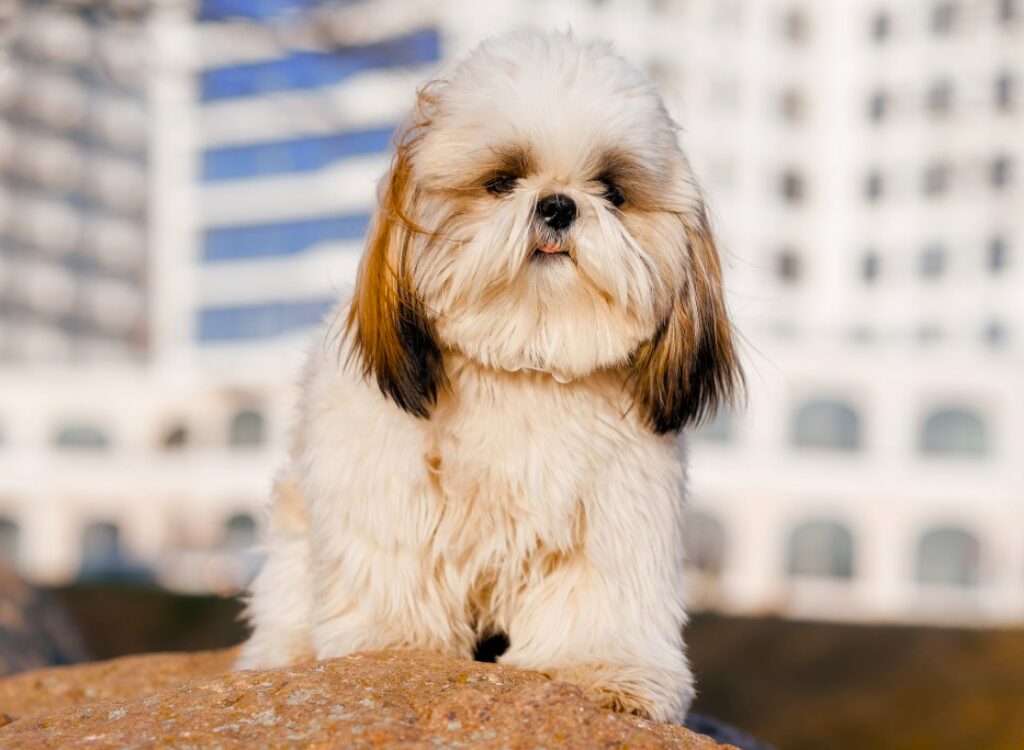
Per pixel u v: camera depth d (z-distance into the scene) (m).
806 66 55.28
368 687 3.32
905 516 45.75
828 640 19.52
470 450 3.85
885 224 53.84
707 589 35.50
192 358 56.94
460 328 3.83
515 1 39.34
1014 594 44.94
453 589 4.02
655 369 4.06
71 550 51.47
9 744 3.05
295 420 4.69
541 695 3.22
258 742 2.94
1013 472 45.41
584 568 4.00
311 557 4.34
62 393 52.12
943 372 45.84
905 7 53.59
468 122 3.94
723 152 53.84
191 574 47.84
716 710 17.36
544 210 3.78
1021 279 51.19
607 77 4.07
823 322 54.12
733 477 45.78
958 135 51.38
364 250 4.10
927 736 15.50
